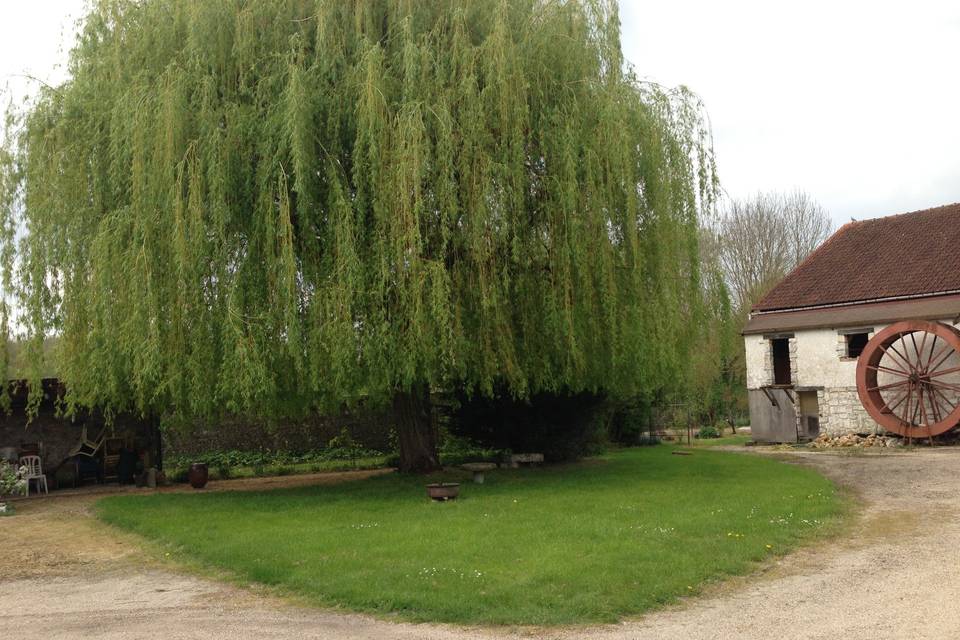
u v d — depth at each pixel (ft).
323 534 26.84
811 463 53.52
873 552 23.72
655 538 24.70
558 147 36.58
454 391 49.49
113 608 19.19
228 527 29.40
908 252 77.51
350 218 33.42
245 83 35.40
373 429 65.51
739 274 116.47
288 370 34.65
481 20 37.68
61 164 35.01
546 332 37.24
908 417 68.03
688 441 83.20
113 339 33.22
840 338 73.67
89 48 38.24
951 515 29.94
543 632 16.37
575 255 35.83
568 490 37.40
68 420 48.93
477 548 23.62
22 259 35.63
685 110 40.27
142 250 32.27
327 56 35.55
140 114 33.01
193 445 59.93
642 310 37.63
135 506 36.32
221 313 33.32
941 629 15.67
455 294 35.55
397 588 19.38
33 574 23.63
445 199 34.27
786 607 17.78
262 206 33.47
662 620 17.04
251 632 16.70
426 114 34.68
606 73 38.50
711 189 40.16
